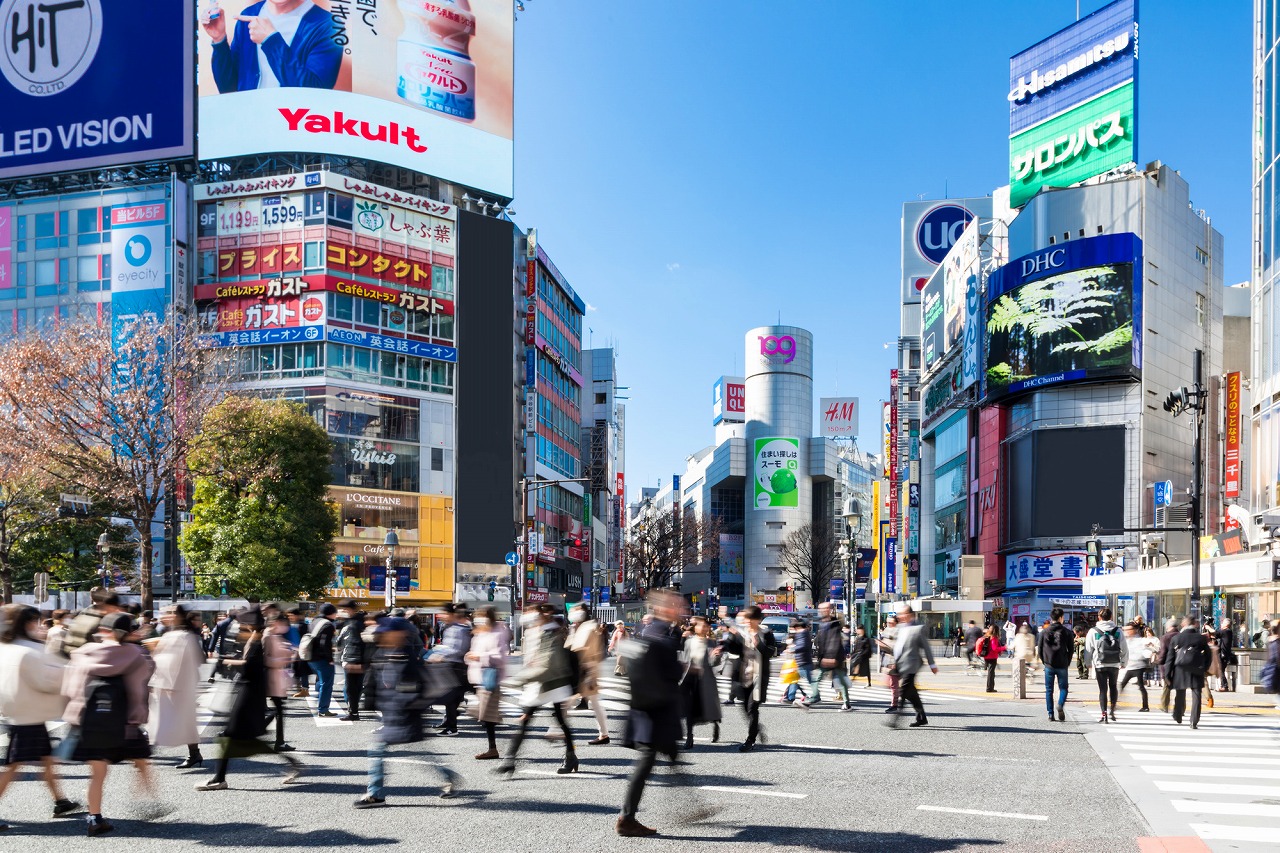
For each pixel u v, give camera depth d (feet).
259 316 203.92
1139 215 212.43
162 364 122.83
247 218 206.69
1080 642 98.17
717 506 554.05
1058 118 231.91
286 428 139.85
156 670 34.30
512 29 238.27
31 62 168.66
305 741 46.55
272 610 41.29
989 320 233.35
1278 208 105.70
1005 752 43.75
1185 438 220.64
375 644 31.99
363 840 26.18
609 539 395.96
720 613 70.18
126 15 166.40
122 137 165.48
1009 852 24.86
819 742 47.44
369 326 207.51
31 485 121.60
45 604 108.06
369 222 209.87
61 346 111.04
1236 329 248.11
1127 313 208.33
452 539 213.25
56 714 29.04
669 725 26.63
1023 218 226.38
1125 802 31.53
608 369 397.80
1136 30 216.74
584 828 27.58
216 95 209.67
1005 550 226.38
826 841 26.03
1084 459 212.64
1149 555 147.74
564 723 37.45
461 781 34.17
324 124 209.87
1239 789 33.99
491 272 226.99
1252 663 81.05
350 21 214.07
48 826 28.37
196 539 138.31
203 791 33.45
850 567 147.95
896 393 313.12
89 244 207.92
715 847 25.39
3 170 168.25
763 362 539.29
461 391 219.00
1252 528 112.68
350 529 199.31
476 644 42.73
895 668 54.08
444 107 224.94
